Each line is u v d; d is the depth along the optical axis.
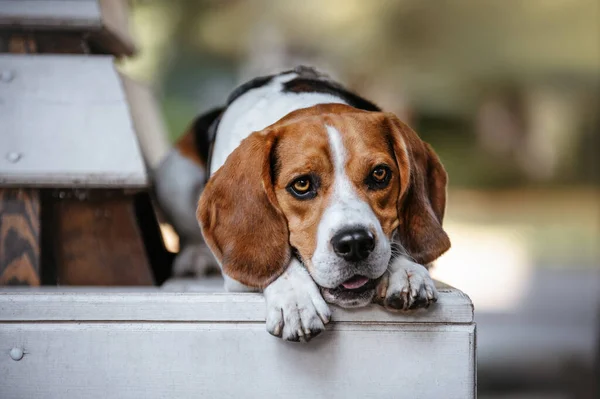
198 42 5.31
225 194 1.17
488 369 2.10
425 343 1.12
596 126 6.36
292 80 1.35
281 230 1.16
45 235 1.32
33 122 1.31
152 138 1.53
